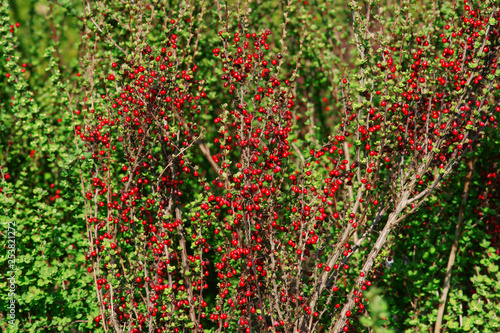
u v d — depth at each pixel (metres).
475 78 2.93
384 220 3.59
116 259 3.62
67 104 4.02
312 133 4.27
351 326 3.52
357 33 3.18
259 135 3.18
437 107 3.50
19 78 3.82
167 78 3.22
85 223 3.82
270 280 2.99
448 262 3.93
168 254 3.29
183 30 3.87
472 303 3.65
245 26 3.26
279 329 3.15
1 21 3.79
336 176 3.08
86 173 3.82
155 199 3.44
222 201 2.92
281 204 3.12
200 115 4.21
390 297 3.98
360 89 2.97
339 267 3.12
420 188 3.33
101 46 4.41
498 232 3.99
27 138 4.32
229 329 3.49
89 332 3.73
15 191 4.08
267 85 3.20
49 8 4.51
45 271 3.54
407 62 3.60
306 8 4.50
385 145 3.11
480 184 3.97
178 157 3.47
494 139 3.88
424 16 3.88
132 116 3.16
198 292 3.63
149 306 3.29
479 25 2.90
